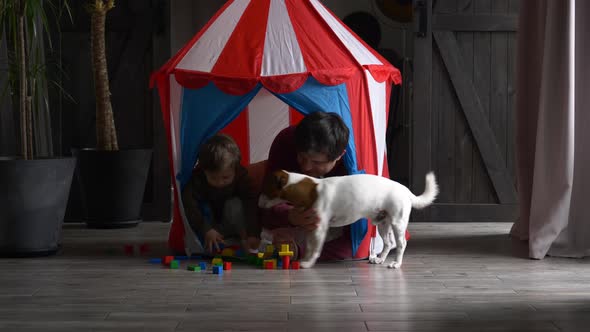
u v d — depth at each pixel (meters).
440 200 4.25
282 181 2.60
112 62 4.27
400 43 5.92
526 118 3.44
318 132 2.62
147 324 1.93
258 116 3.79
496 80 4.21
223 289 2.36
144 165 3.98
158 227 4.02
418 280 2.51
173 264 2.74
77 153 3.91
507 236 3.63
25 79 3.07
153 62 4.25
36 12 3.32
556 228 2.98
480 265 2.81
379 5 5.89
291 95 2.80
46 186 2.98
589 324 1.94
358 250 2.89
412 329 1.88
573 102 2.94
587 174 3.02
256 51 2.91
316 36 3.01
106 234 3.72
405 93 5.62
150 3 4.22
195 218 2.93
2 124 3.77
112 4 3.95
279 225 2.90
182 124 2.92
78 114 4.27
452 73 4.20
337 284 2.43
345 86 2.85
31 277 2.57
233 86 2.80
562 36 2.97
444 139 4.24
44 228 3.01
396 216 2.65
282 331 1.86
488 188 4.24
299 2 3.17
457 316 2.01
